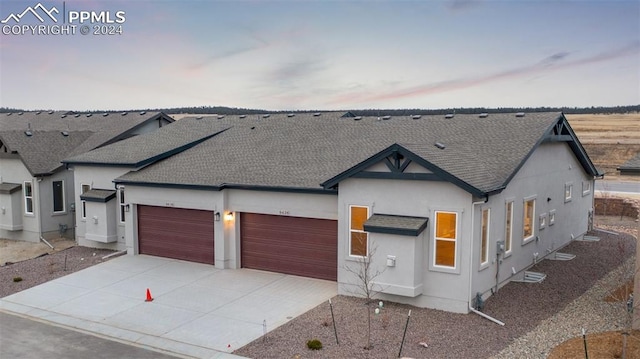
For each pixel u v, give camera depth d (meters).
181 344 13.05
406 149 14.65
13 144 26.19
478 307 14.64
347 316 14.45
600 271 18.64
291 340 12.91
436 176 14.44
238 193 19.53
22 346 13.22
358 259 15.95
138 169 22.64
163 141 26.14
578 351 11.65
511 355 11.63
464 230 14.30
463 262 14.38
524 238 18.47
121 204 22.83
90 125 32.56
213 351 12.55
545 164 19.98
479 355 11.70
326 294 16.58
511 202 17.00
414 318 14.12
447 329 13.28
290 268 18.92
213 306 15.77
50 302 16.56
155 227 21.72
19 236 26.69
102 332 14.03
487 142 18.92
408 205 15.12
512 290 16.47
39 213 25.78
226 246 19.84
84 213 24.19
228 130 27.05
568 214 22.92
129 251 22.14
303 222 18.53
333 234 17.94
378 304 15.37
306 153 21.47
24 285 18.44
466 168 15.42
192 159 23.00
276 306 15.61
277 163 20.80
